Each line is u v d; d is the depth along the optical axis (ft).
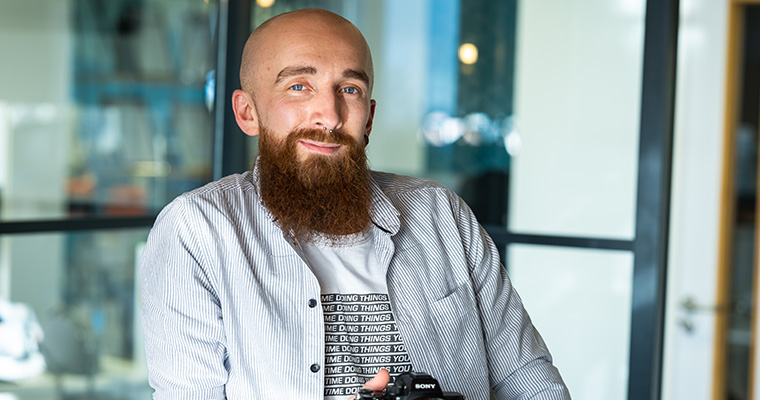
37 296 8.41
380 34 8.23
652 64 7.38
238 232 4.20
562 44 7.80
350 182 4.30
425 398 3.61
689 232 10.52
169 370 4.09
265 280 4.15
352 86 4.30
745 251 10.87
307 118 4.20
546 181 7.90
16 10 8.04
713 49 10.39
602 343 7.75
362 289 4.31
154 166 8.72
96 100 8.52
